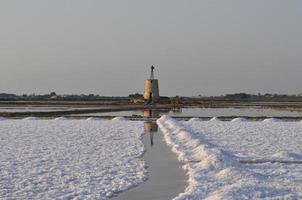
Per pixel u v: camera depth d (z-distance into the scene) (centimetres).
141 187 1127
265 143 2066
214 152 1553
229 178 1177
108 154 1702
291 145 1992
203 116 4616
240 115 5003
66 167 1408
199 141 1931
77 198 1006
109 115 4722
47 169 1372
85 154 1703
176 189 1102
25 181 1190
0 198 1005
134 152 1755
